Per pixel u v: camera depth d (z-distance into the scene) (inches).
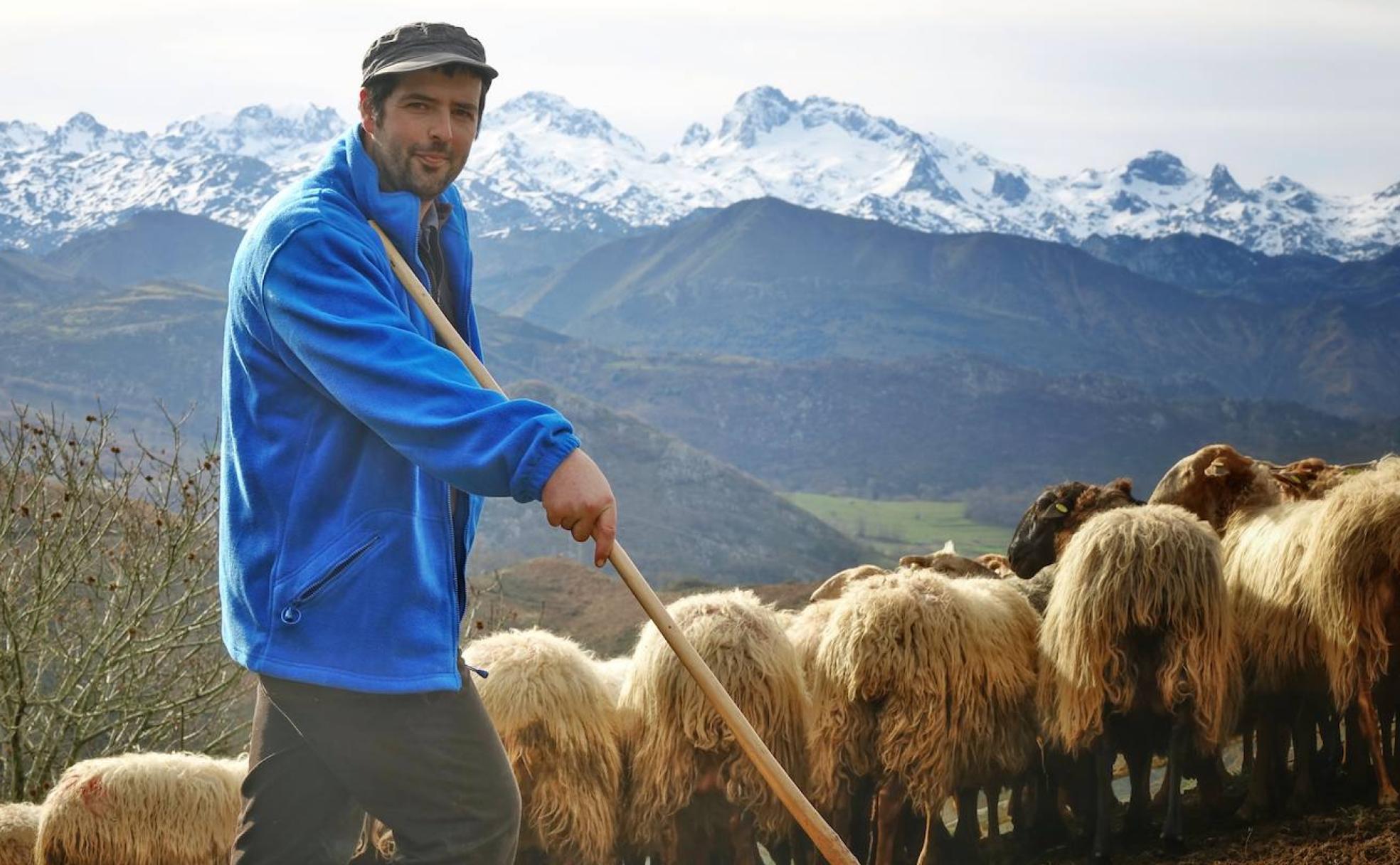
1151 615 296.2
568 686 296.5
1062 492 398.0
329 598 120.3
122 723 474.3
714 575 5689.0
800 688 311.6
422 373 116.5
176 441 491.2
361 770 121.9
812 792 323.9
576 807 291.4
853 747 321.4
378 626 120.8
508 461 113.2
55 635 501.4
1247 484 370.9
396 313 121.4
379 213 129.0
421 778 122.2
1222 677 300.2
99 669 469.4
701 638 302.4
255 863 127.0
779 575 5895.7
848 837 324.8
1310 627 314.0
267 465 122.3
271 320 121.0
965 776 325.4
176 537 479.8
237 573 123.3
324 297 119.9
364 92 132.3
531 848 292.5
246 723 517.0
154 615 542.0
